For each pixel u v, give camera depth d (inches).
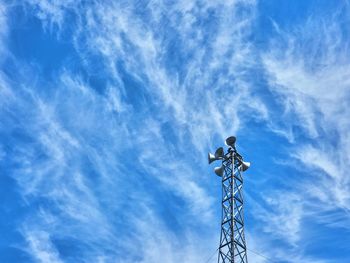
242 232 2165.4
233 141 2401.6
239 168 2370.8
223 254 2086.6
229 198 2233.0
